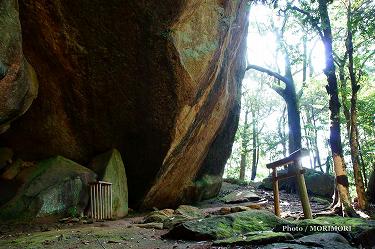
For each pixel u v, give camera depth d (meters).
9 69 7.41
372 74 17.11
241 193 17.86
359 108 17.05
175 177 14.10
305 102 28.42
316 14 11.88
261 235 6.68
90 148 12.35
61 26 9.99
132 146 12.36
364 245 6.74
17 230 8.67
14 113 8.83
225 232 7.30
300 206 15.32
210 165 17.75
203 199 17.02
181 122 11.80
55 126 11.67
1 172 11.02
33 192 10.06
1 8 7.01
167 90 11.15
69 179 10.61
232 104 17.80
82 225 9.52
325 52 11.76
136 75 10.98
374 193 15.71
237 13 13.66
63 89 11.23
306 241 6.21
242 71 18.89
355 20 11.73
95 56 10.66
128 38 10.43
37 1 9.48
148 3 10.02
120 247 6.74
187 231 7.29
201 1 10.81
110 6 9.97
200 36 11.32
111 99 11.45
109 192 11.20
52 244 6.84
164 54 10.60
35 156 11.84
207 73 11.79
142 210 13.17
